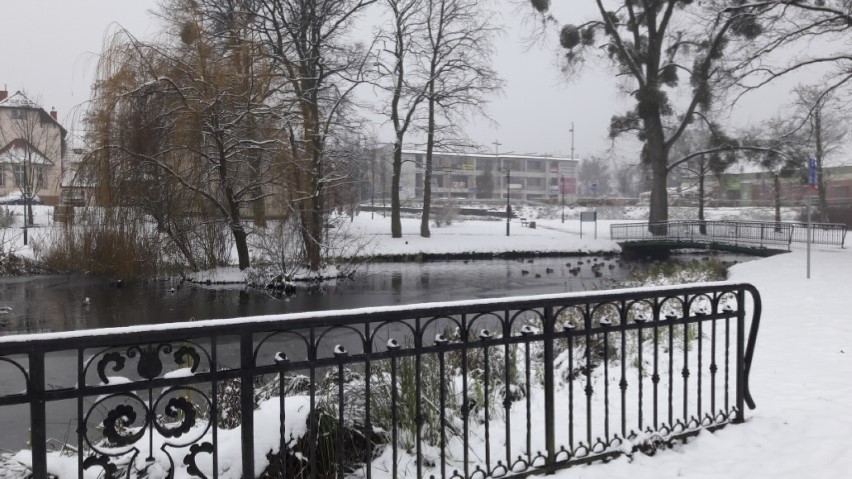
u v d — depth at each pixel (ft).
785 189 180.24
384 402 14.56
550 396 13.06
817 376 22.03
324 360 10.89
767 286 53.01
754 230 104.47
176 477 11.30
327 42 99.14
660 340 28.14
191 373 9.87
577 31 131.95
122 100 74.79
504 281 89.20
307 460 12.41
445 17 131.95
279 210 84.02
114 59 75.51
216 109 74.69
